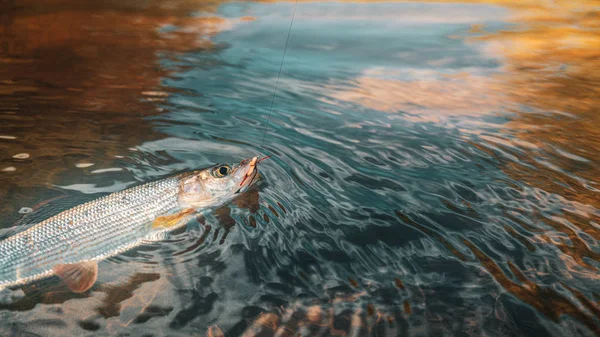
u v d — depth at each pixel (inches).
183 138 21.3
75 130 21.6
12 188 16.6
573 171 19.6
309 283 13.3
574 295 12.8
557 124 24.9
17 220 15.0
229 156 19.8
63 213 14.0
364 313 12.3
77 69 31.3
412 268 13.8
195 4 51.0
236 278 13.3
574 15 47.8
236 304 12.5
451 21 45.9
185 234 15.0
